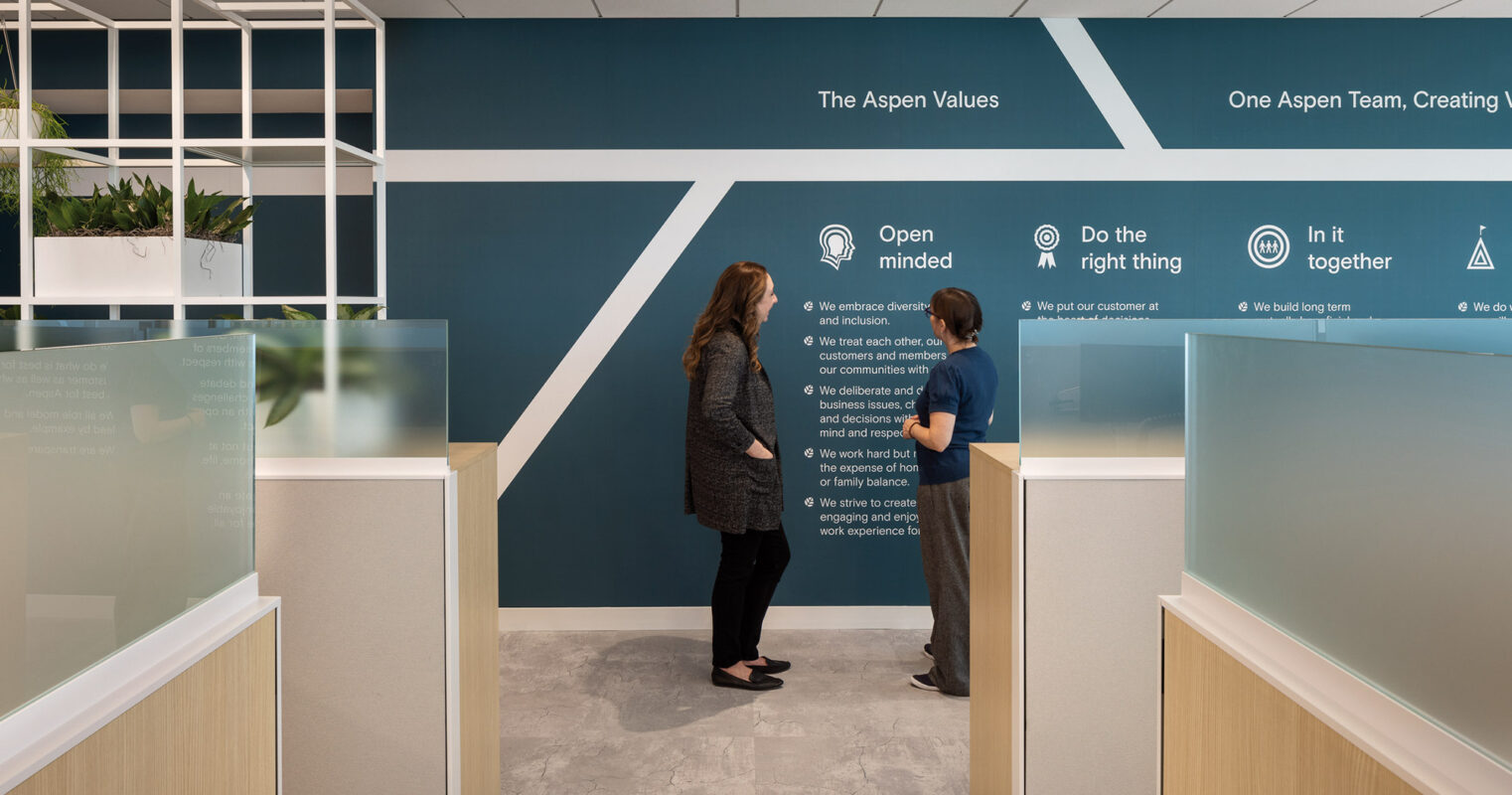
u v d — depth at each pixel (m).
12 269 3.93
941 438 2.83
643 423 3.70
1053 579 1.89
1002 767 2.04
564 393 3.70
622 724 2.82
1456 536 0.75
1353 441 0.90
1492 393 0.71
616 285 3.68
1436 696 0.78
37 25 2.83
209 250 2.53
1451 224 3.69
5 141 2.40
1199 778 1.22
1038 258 3.70
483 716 2.21
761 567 3.18
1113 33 3.66
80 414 0.95
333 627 1.96
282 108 3.87
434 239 3.66
